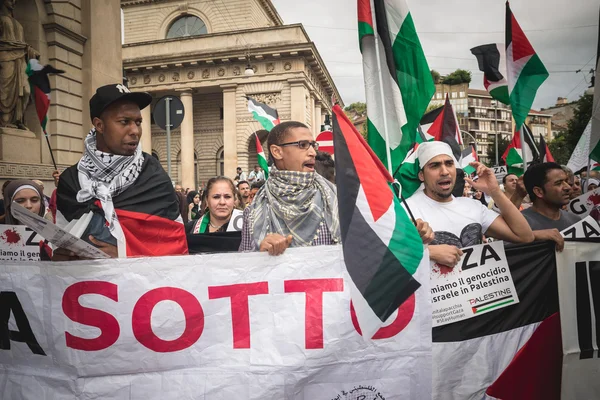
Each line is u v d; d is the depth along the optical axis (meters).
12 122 8.67
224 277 1.90
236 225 3.89
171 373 1.85
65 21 10.13
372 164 1.85
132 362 1.84
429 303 1.97
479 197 9.43
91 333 1.84
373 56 2.41
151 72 31.52
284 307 1.91
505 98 4.21
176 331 1.86
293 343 1.89
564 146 29.80
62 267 1.85
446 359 2.28
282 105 29.83
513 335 2.35
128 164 2.22
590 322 2.47
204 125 33.97
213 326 1.88
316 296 1.92
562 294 2.43
